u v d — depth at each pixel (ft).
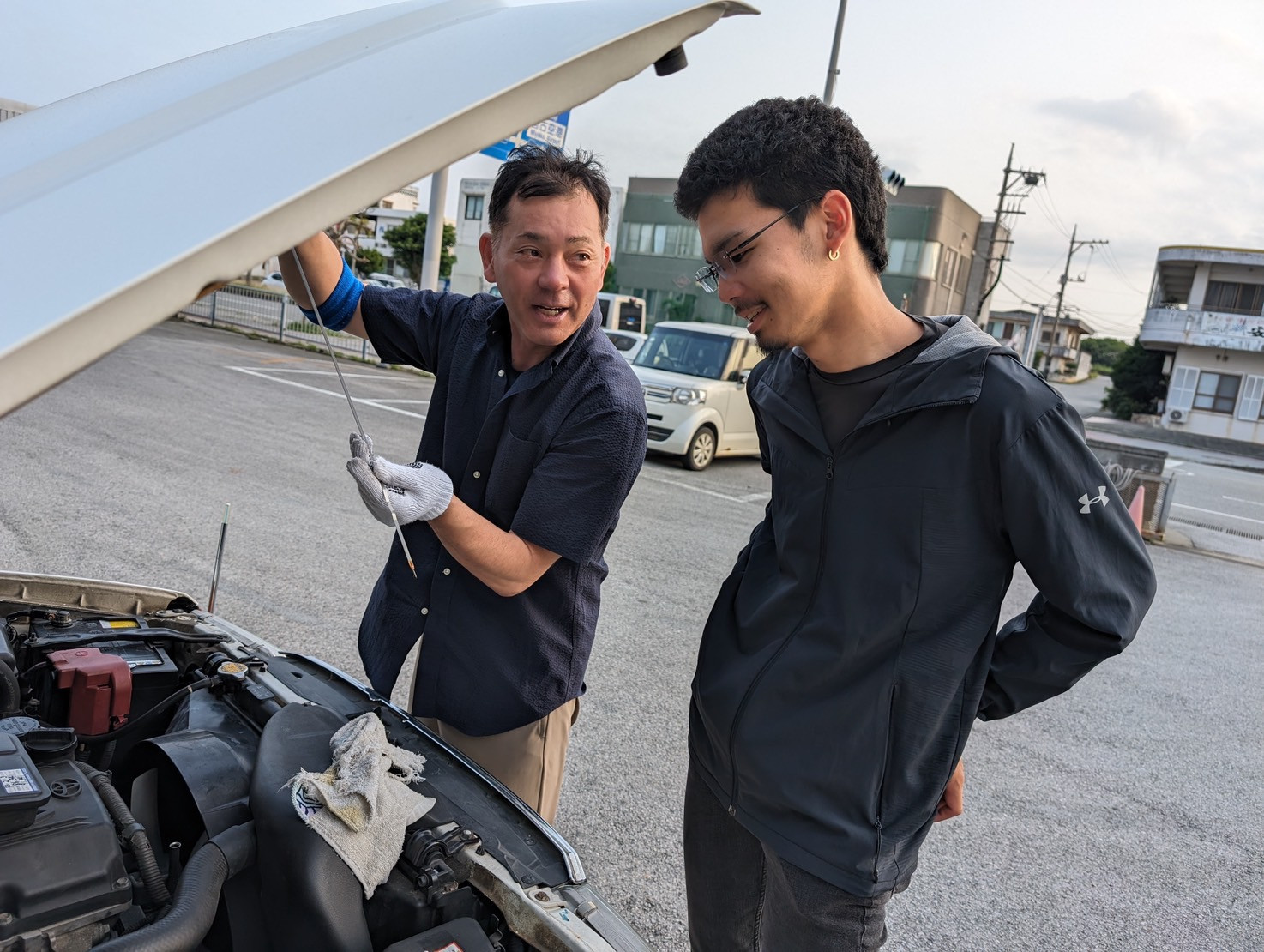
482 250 5.85
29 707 5.83
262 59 3.74
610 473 5.71
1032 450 4.42
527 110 3.32
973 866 10.31
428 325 6.70
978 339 4.65
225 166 2.80
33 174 3.02
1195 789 12.98
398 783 4.91
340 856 4.36
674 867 9.34
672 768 11.34
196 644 6.86
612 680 13.76
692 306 119.96
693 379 36.01
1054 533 4.45
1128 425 122.21
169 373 38.06
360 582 15.84
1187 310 117.19
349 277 6.66
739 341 37.19
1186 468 70.33
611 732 12.10
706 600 18.25
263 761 4.79
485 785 5.39
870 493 4.76
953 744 4.82
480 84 3.18
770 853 5.18
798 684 4.97
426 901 4.54
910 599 4.69
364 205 2.94
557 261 5.35
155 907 4.42
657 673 14.24
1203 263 116.57
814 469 4.99
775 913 5.23
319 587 15.35
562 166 5.35
